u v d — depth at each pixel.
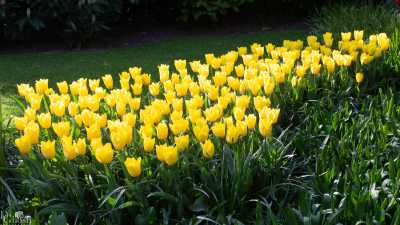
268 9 7.23
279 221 2.17
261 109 2.77
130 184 2.31
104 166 2.43
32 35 6.51
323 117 3.13
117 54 5.83
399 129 2.98
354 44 3.67
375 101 3.32
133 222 2.40
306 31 6.59
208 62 3.44
